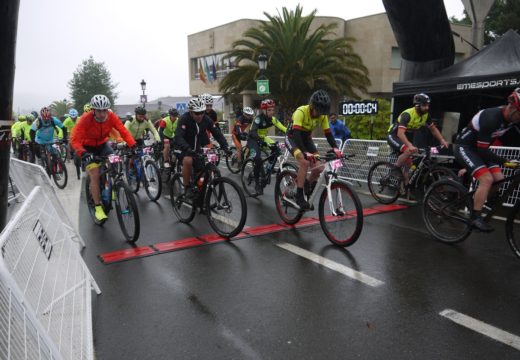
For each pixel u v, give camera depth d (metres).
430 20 8.21
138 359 2.48
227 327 2.82
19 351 1.59
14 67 3.30
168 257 4.16
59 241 2.93
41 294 2.16
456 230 4.52
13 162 5.60
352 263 3.93
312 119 4.73
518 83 6.53
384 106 15.51
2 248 1.84
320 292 3.32
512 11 23.77
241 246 4.46
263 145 7.29
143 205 6.61
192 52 28.36
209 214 4.91
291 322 2.87
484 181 4.02
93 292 3.36
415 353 2.48
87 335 2.52
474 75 7.14
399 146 6.12
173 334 2.74
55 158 8.29
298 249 4.34
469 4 11.15
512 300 3.15
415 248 4.34
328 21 22.55
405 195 6.83
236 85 19.11
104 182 5.16
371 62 22.84
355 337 2.67
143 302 3.19
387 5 8.34
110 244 4.59
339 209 4.32
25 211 2.44
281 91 18.27
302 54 17.72
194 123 4.99
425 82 7.96
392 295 3.25
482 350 2.50
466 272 3.69
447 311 2.99
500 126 3.93
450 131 9.61
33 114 13.28
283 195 5.18
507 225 4.02
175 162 8.20
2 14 3.07
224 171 10.30
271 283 3.51
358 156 8.09
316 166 4.68
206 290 3.39
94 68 52.16
